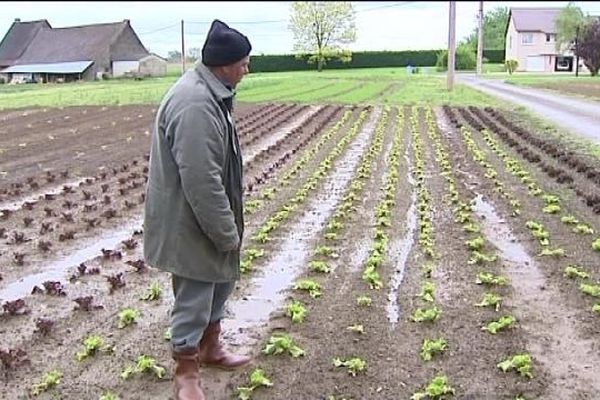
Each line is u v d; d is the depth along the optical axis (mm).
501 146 15445
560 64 82938
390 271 7043
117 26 70875
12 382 4723
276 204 10164
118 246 8117
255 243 8148
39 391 4570
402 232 8539
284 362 4988
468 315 5828
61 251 7945
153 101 29625
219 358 4797
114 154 15023
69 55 70500
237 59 4102
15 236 8250
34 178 12188
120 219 9398
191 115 3902
